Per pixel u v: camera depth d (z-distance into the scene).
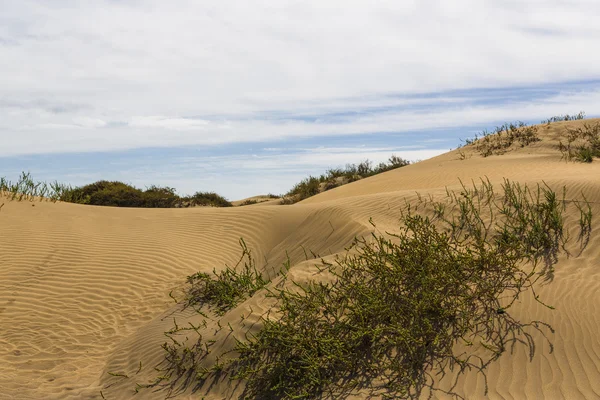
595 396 4.87
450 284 6.75
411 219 8.27
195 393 6.32
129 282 9.80
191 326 7.65
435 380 5.52
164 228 12.59
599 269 7.23
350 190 21.14
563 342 5.70
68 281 9.74
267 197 32.16
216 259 10.93
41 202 14.32
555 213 8.59
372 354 5.97
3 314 8.63
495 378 5.37
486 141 27.25
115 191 25.97
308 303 6.67
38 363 7.34
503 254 7.38
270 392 6.02
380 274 6.92
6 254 10.53
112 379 6.90
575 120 27.48
